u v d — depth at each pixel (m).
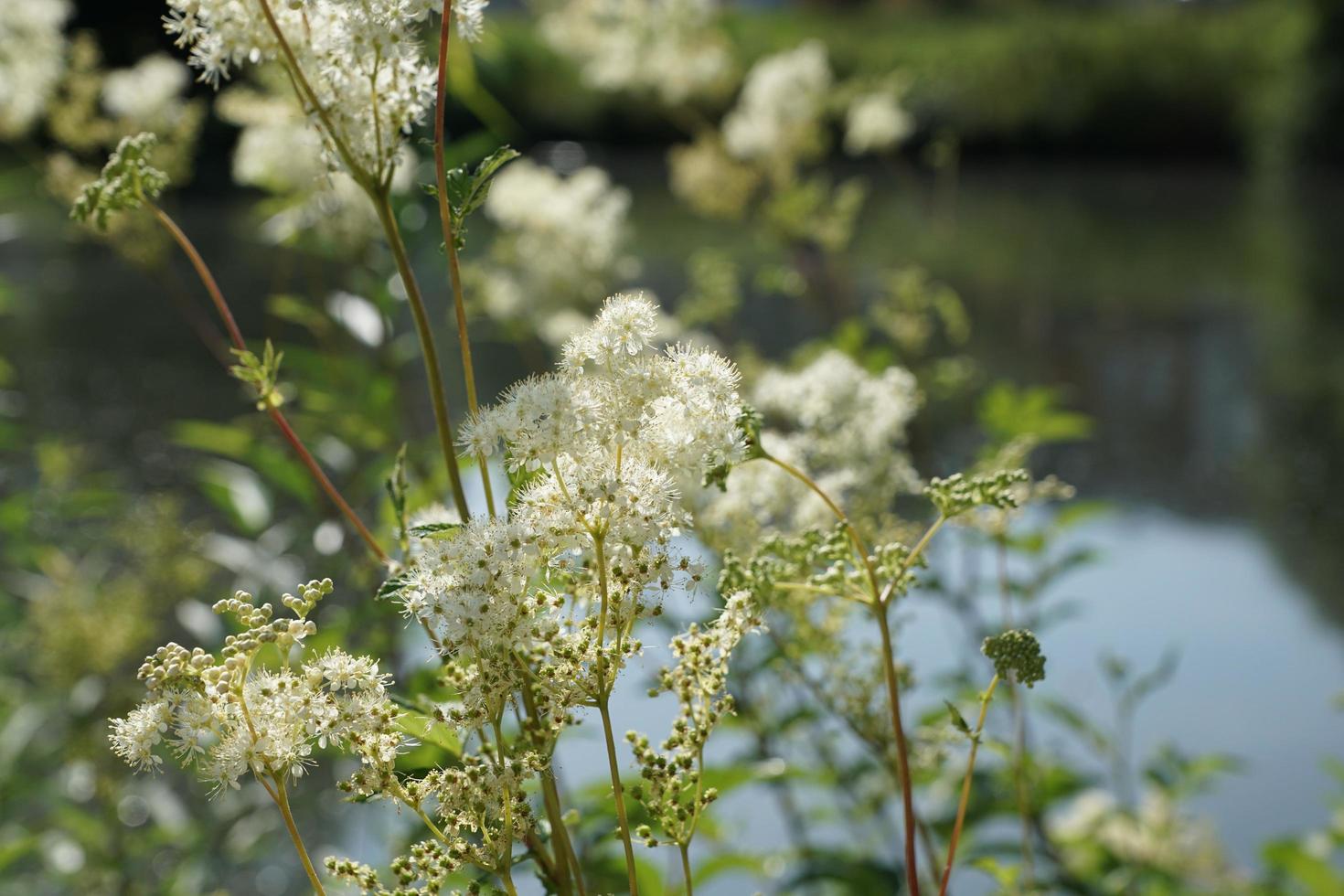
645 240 4.76
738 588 0.57
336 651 0.54
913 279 1.33
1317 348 3.31
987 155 8.84
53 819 1.15
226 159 5.73
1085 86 8.78
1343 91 8.02
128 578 1.19
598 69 1.81
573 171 7.39
